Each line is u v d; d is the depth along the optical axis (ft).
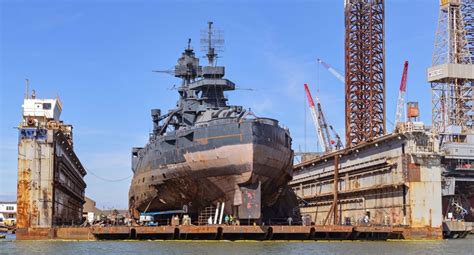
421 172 267.59
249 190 233.14
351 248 195.72
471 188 445.37
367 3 400.47
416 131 269.03
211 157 233.96
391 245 214.69
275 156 236.63
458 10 522.88
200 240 225.97
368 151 306.55
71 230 238.89
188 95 300.40
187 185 250.16
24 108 277.85
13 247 203.00
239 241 222.07
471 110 501.56
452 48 521.65
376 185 291.99
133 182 315.99
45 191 248.52
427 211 264.93
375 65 400.06
